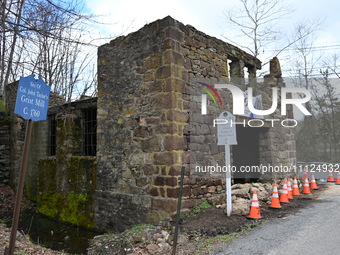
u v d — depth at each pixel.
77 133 8.45
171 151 5.66
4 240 4.61
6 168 11.24
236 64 8.04
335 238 4.18
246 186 7.16
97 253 4.75
